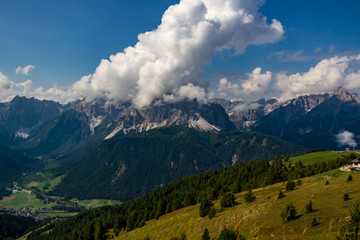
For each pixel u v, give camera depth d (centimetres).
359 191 6894
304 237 4725
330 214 5669
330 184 8656
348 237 2173
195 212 12388
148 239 10156
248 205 9194
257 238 1991
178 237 8850
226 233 4653
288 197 8638
